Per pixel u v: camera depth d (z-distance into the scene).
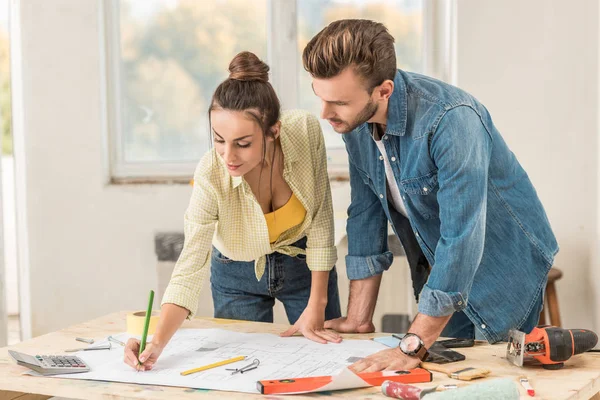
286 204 1.81
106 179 3.34
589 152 2.94
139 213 3.30
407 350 1.43
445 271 1.43
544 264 1.75
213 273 2.11
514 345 1.45
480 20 2.99
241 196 1.75
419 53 3.24
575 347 1.41
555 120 2.98
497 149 1.68
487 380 1.35
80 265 3.36
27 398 1.57
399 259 3.13
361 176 1.80
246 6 3.30
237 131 1.51
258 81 1.55
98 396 1.34
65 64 3.28
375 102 1.47
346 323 1.81
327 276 1.84
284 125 1.77
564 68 2.95
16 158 3.38
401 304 3.14
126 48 3.38
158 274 3.28
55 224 3.35
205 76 3.37
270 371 1.43
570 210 2.99
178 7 3.35
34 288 3.38
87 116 3.29
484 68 3.01
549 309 2.86
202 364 1.49
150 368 1.46
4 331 3.20
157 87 3.39
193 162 3.38
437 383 1.34
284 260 1.99
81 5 3.25
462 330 1.92
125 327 1.83
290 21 3.25
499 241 1.70
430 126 1.49
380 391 1.30
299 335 1.73
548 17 2.95
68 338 1.73
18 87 3.32
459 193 1.44
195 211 1.70
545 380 1.35
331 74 1.40
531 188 1.78
